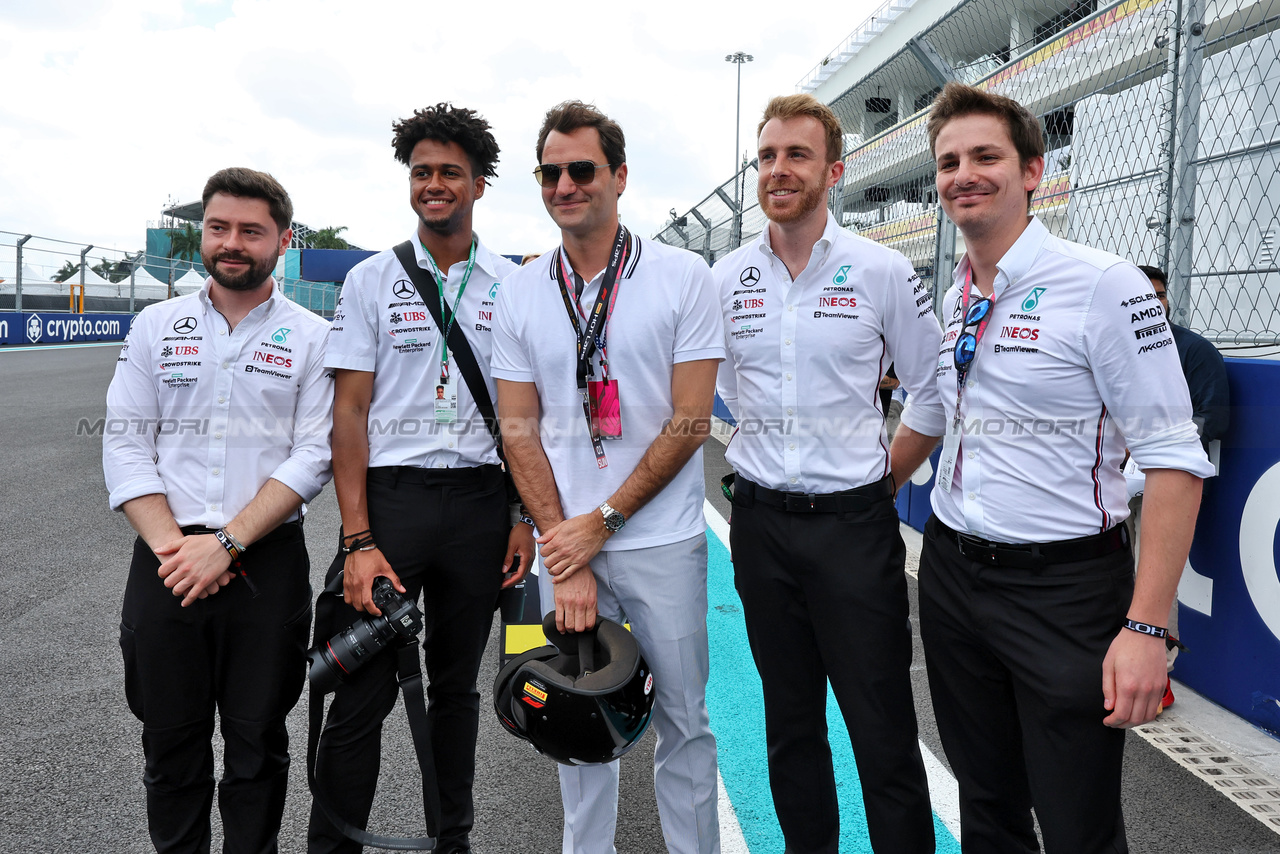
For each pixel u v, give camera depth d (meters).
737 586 2.06
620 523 1.76
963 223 1.60
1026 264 1.56
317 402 1.93
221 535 1.75
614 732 1.57
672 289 1.79
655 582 1.82
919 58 5.04
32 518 5.36
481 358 2.01
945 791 2.40
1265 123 3.19
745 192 7.31
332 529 5.29
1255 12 3.03
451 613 2.05
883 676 1.82
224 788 1.88
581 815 1.88
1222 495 2.87
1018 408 1.55
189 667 1.80
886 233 5.43
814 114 1.84
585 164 1.72
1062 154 4.09
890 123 5.57
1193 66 3.13
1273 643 2.68
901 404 5.20
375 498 1.97
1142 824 2.18
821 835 1.99
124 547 4.77
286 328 1.92
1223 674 2.88
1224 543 2.86
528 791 2.42
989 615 1.60
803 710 1.98
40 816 2.21
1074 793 1.51
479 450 2.02
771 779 2.03
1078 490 1.53
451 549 2.00
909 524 5.33
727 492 2.09
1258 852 2.05
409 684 1.84
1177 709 2.87
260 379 1.87
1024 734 1.58
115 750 2.56
